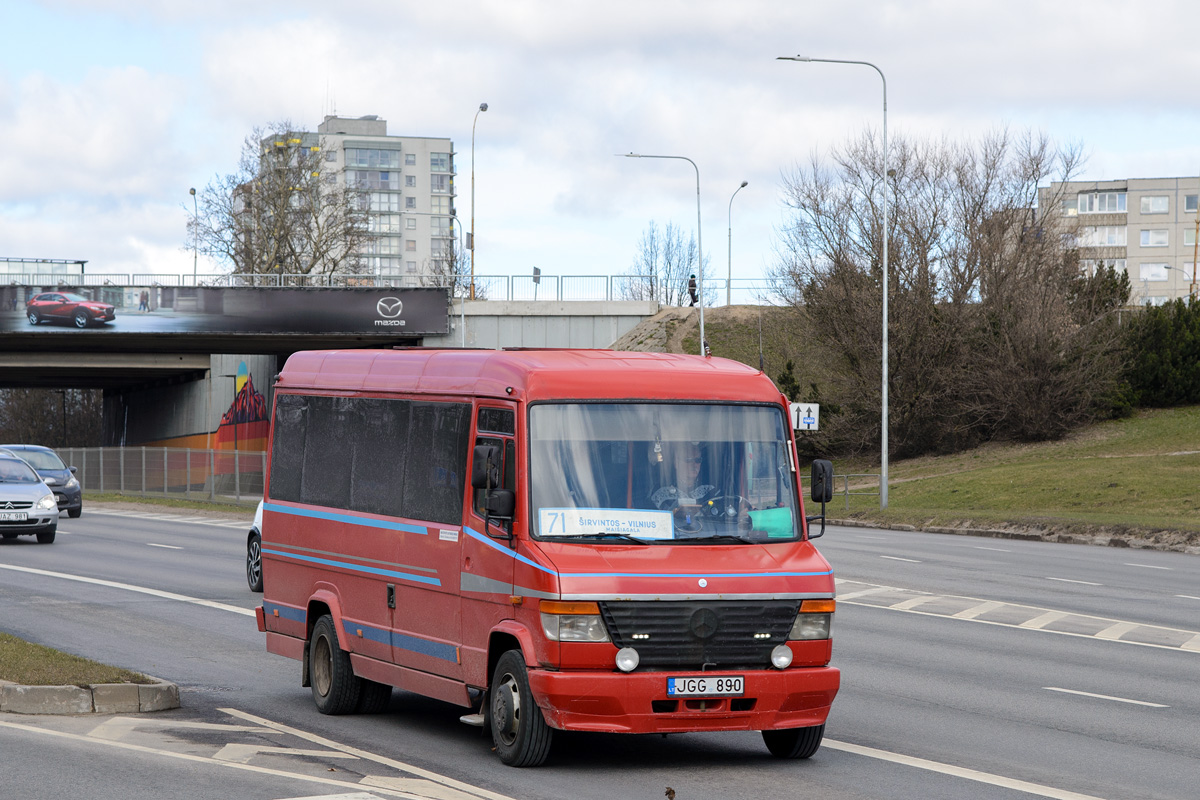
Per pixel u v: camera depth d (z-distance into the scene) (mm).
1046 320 54469
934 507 42312
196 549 27781
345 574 11359
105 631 15633
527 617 8945
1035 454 52875
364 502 11242
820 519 9766
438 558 10070
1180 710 11500
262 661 13883
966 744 10047
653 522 9273
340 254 86375
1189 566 26172
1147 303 58688
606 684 8633
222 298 61812
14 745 9164
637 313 67688
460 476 9953
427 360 10820
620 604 8742
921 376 57750
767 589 9031
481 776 8773
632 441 9484
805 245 61438
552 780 8688
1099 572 24438
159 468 50781
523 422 9344
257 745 9594
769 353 66750
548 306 66812
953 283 58469
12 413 126688
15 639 12820
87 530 33188
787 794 8344
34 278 62969
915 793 8398
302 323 62281
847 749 9867
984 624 17234
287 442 12727
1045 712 11383
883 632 16469
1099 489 40656
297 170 83375
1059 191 60188
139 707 10812
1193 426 52562
